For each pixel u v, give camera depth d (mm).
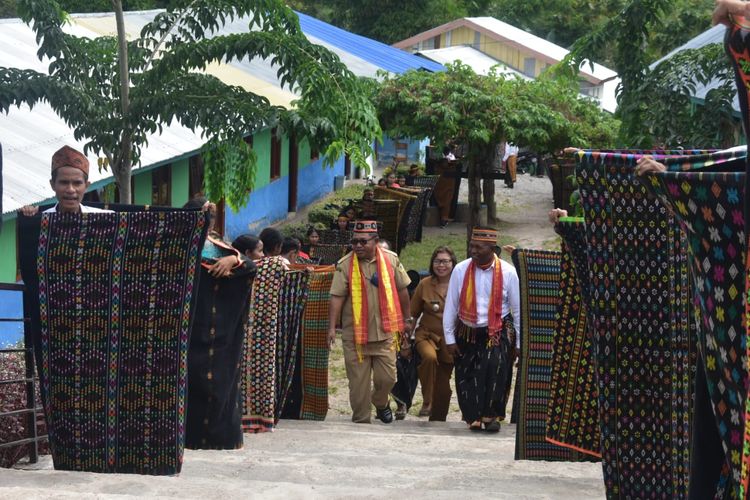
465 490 5793
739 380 3041
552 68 12297
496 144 21000
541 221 25734
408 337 9797
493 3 44500
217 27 10531
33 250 5191
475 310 8859
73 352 5242
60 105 9688
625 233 4473
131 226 5156
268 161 22562
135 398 5254
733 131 11188
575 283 5555
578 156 4477
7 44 15312
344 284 9344
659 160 3379
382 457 6977
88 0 19328
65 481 4922
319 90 10156
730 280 3037
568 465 6816
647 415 4574
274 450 7332
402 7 39875
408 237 22047
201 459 6148
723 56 10539
